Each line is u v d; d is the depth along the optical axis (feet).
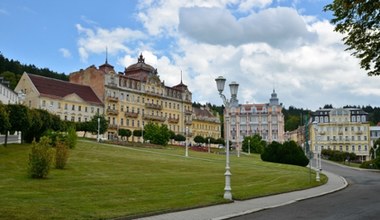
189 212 58.95
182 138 432.66
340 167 259.39
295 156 237.04
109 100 404.16
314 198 82.02
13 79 453.17
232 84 80.94
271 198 79.56
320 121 497.87
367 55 69.26
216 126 595.06
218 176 124.88
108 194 72.23
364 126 487.61
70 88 382.42
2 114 143.95
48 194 68.69
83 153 175.83
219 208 63.62
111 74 411.34
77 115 372.99
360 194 91.04
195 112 565.12
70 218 49.24
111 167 131.95
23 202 58.59
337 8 66.03
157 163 162.71
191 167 156.87
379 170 228.84
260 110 603.67
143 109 449.06
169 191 80.64
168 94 488.44
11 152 148.97
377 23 64.75
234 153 375.04
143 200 66.85
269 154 241.55
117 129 407.44
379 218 53.67
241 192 84.69
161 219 52.44
